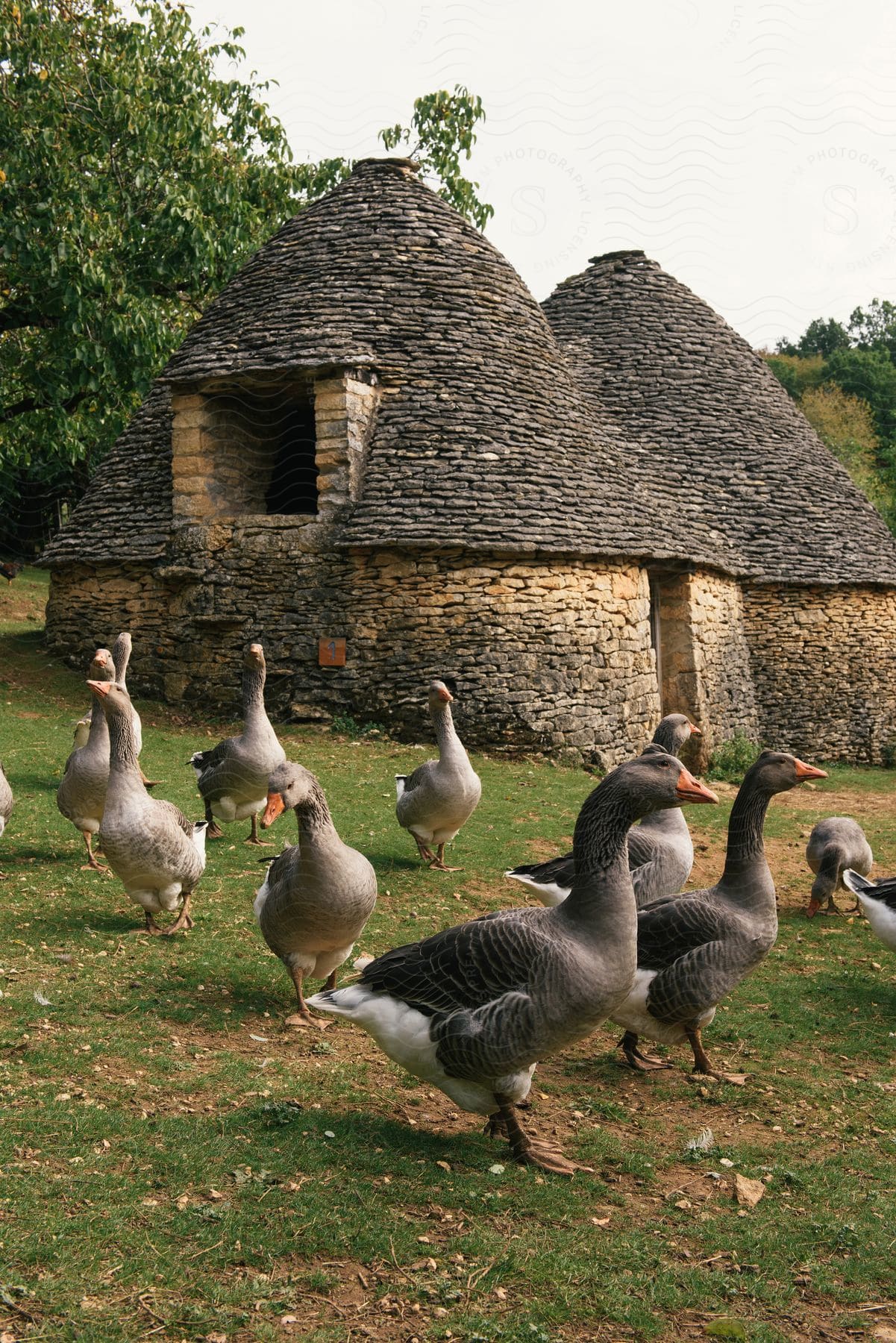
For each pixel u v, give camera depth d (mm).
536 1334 3926
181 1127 5152
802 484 23312
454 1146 5316
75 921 8242
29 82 18531
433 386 17484
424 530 16125
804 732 22469
